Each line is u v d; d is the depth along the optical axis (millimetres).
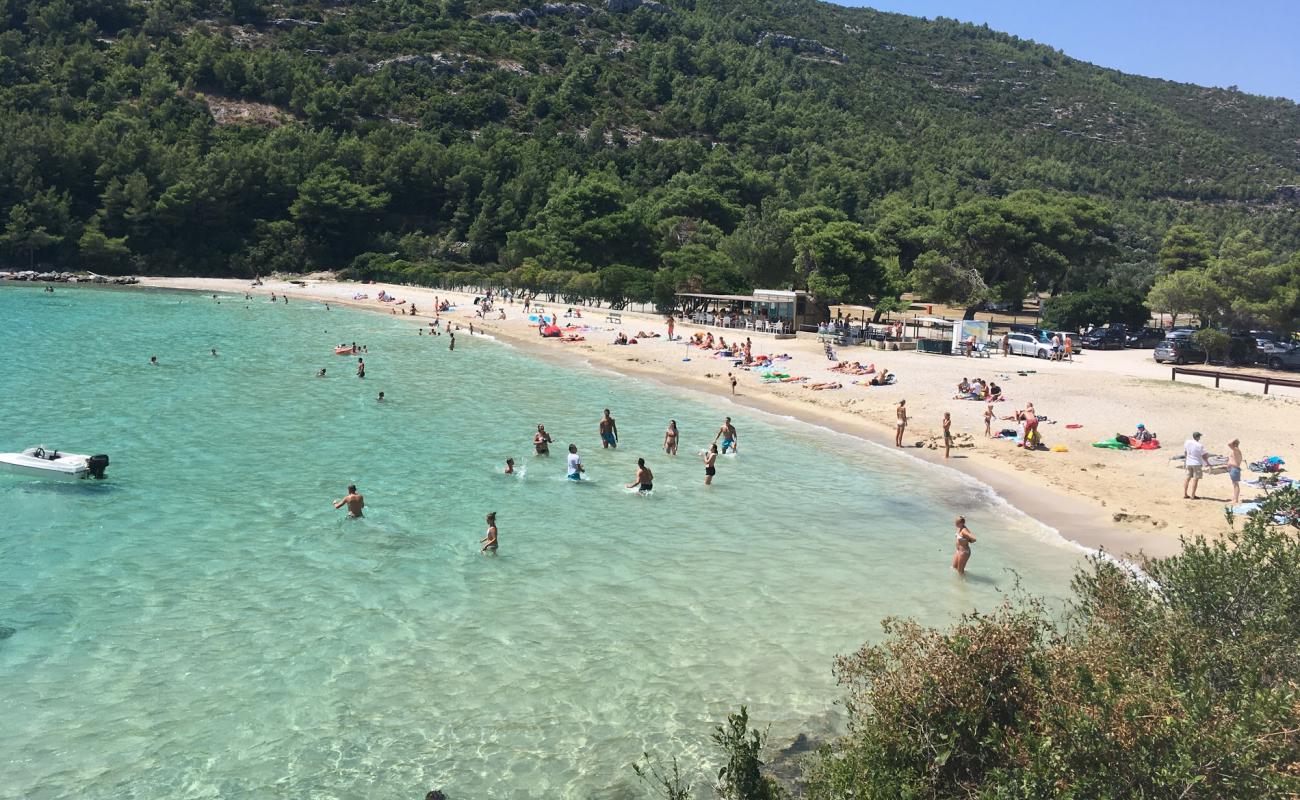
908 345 65500
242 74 164750
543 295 113625
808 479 32469
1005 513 28188
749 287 98750
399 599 21078
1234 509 26953
